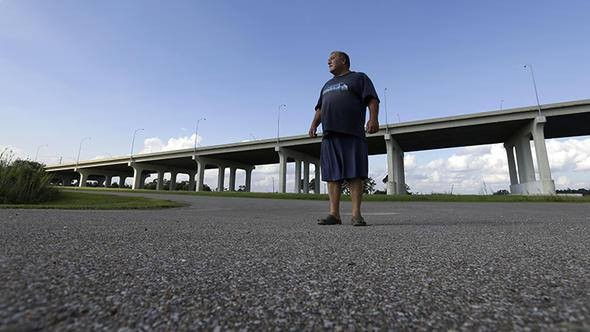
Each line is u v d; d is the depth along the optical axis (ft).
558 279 3.94
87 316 2.61
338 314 2.86
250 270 4.45
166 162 222.69
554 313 2.80
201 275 4.12
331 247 6.48
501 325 2.57
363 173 12.24
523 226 11.04
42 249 5.46
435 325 2.60
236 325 2.58
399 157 156.66
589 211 23.98
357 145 12.38
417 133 130.21
